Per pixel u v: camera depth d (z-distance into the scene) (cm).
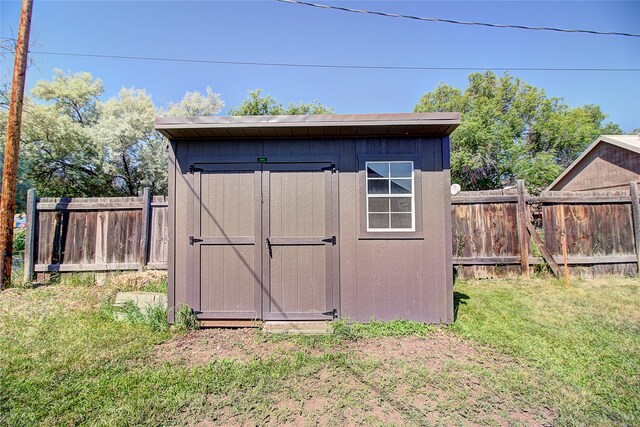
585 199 612
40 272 564
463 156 1722
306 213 396
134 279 526
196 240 394
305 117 359
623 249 615
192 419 210
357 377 264
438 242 392
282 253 394
